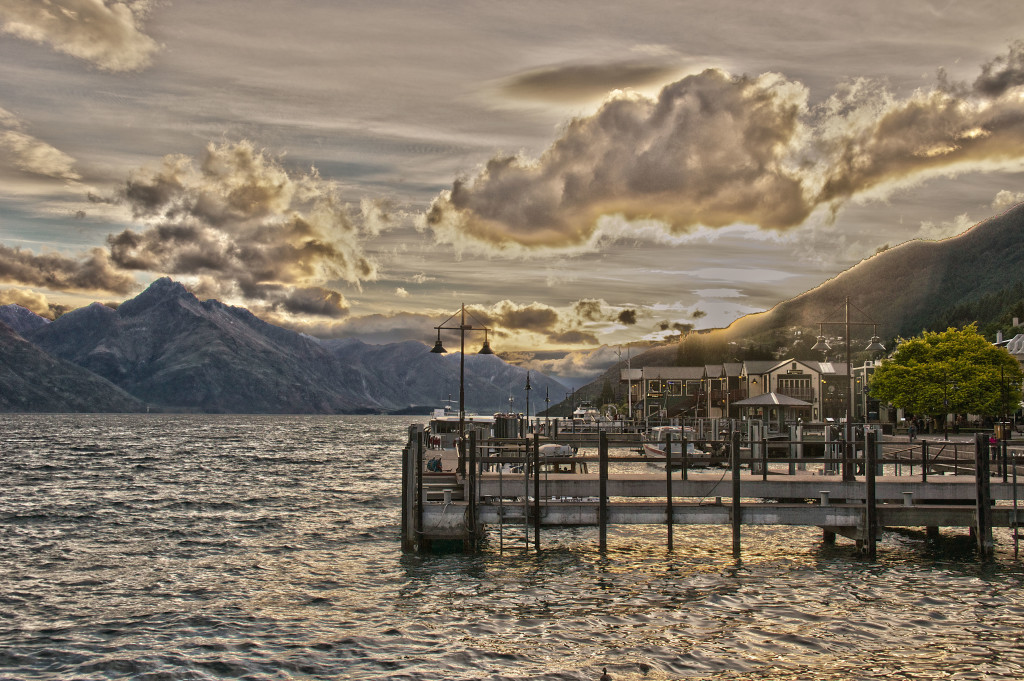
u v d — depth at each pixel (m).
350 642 24.84
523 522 35.75
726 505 35.72
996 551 36.41
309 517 50.69
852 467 37.78
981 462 33.94
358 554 38.00
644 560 35.09
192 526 47.28
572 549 37.44
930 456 53.72
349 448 147.75
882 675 21.78
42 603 29.70
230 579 33.25
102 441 167.50
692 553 36.34
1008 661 22.78
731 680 21.55
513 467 46.44
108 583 32.75
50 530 46.25
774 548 37.28
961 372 97.06
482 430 61.97
